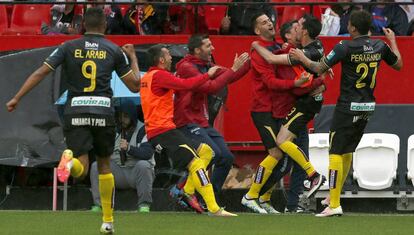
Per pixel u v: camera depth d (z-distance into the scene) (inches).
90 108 910.4
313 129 1397.6
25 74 1370.6
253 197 1235.2
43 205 1417.3
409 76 1471.5
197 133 1189.7
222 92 1332.4
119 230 987.9
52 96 1357.0
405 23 1528.1
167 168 1390.3
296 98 1205.7
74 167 895.7
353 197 1338.6
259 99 1217.4
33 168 1438.2
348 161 1159.6
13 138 1363.2
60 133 1360.7
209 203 1141.1
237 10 1512.1
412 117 1378.0
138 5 1488.7
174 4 1446.9
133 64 1005.8
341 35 1504.7
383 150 1332.4
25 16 1592.0
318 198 1334.9
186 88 1119.6
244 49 1469.0
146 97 1144.2
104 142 923.4
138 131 1341.0
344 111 1111.6
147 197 1290.6
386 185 1326.3
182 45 1395.2
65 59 917.8
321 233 968.3
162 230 989.8
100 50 919.0
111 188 937.5
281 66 1205.1
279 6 1563.7
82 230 991.6
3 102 1370.6
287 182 1401.3
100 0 1562.5
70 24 1553.9
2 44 1471.5
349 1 1567.4
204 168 1138.0
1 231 983.0
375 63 1111.6
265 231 983.6
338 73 1466.5
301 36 1195.3
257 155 1457.9
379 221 1093.8
